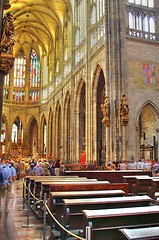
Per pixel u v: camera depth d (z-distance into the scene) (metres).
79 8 45.28
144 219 6.04
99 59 34.09
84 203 6.82
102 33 33.88
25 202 14.45
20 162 41.44
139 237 4.12
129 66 29.58
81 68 41.31
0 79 15.67
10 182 28.75
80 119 43.97
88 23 39.16
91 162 34.91
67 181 11.49
